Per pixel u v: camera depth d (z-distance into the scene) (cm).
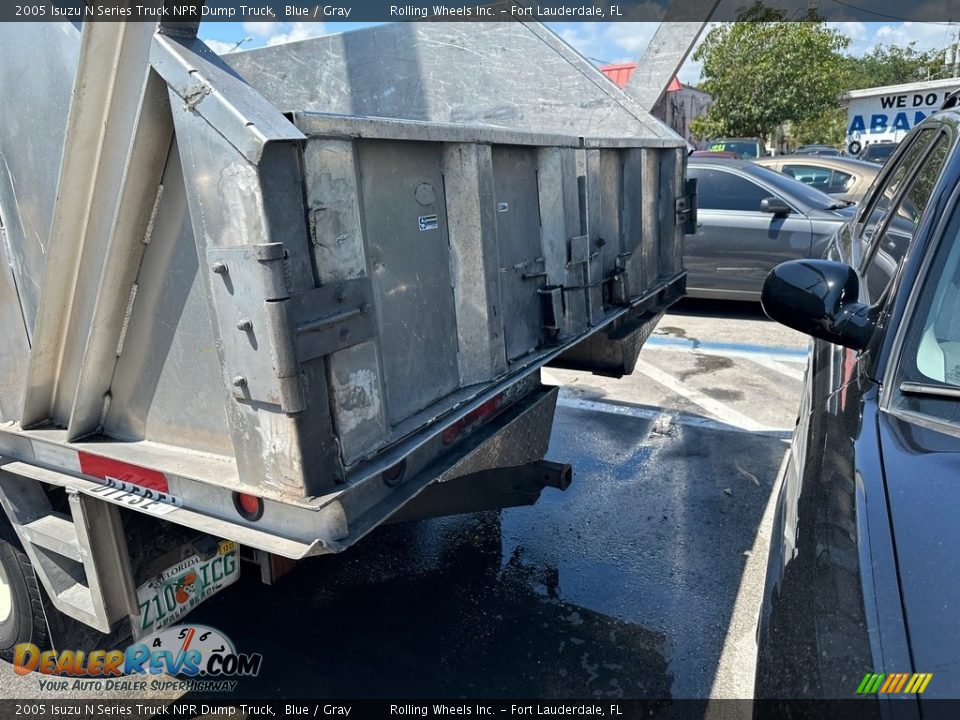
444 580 332
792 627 131
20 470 220
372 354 175
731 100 2786
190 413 187
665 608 307
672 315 812
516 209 251
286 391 151
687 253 771
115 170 166
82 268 184
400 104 447
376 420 179
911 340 169
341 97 459
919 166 272
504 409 267
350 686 266
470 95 432
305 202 154
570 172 275
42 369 202
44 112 177
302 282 154
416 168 199
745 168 771
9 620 255
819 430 181
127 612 220
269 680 270
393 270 193
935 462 141
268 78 473
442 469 213
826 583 129
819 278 184
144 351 189
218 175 148
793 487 181
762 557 341
